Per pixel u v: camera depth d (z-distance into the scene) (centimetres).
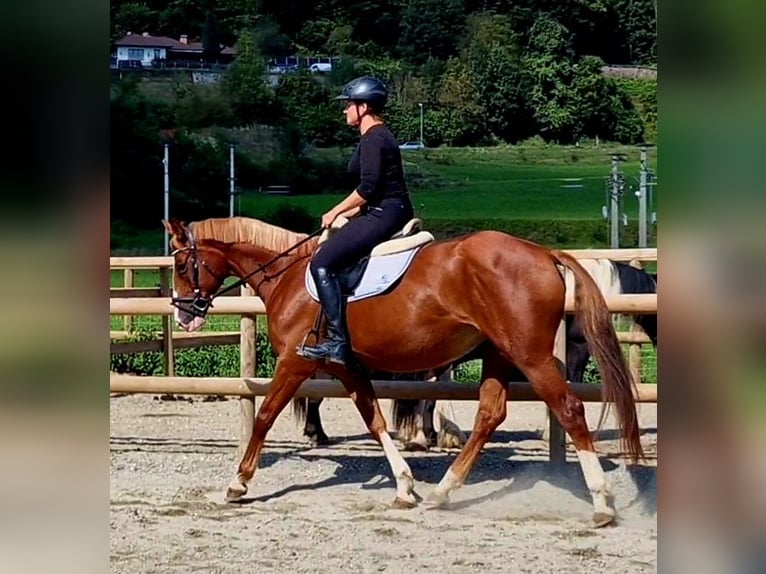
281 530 573
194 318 671
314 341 618
